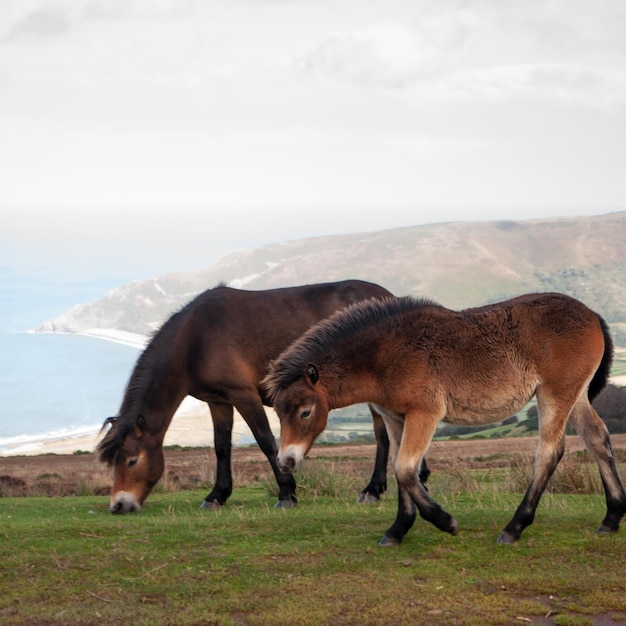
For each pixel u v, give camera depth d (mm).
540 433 6496
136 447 9727
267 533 7078
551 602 5211
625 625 4824
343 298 10336
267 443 9797
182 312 10039
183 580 5777
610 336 6805
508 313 6512
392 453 6766
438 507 6414
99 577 5910
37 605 5359
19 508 10859
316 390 6418
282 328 9898
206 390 9875
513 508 8852
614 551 6137
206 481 14656
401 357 6355
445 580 5598
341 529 7172
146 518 8492
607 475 6695
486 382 6355
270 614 5039
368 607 5145
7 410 182000
